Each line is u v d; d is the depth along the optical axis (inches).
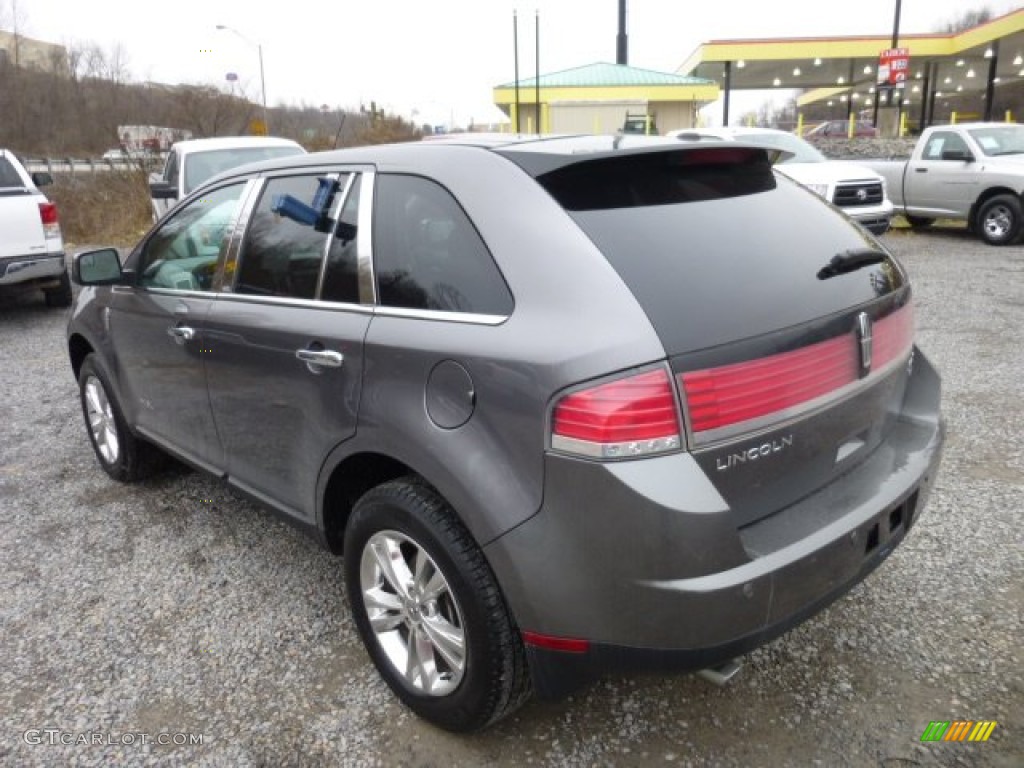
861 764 90.2
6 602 129.6
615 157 87.7
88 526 155.2
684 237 85.8
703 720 97.7
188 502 164.7
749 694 101.7
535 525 78.7
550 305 79.6
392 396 91.1
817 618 115.9
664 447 74.1
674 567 74.4
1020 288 344.2
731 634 77.3
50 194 673.0
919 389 110.4
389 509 92.7
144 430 155.5
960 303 318.0
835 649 109.3
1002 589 120.7
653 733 96.1
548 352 77.0
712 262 84.0
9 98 1168.8
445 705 93.5
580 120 1078.4
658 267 80.5
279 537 148.5
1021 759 89.9
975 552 130.9
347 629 119.3
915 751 91.5
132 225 641.6
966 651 107.6
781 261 89.2
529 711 100.4
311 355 101.7
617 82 1136.2
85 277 142.6
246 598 128.4
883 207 438.6
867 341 91.8
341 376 98.3
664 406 73.7
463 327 85.6
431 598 93.3
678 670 78.5
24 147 1160.2
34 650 116.8
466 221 89.4
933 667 105.0
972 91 2084.2
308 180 115.0
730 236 89.1
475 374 82.4
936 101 2345.0
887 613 116.3
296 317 107.2
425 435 87.0
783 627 81.3
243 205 124.6
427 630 94.2
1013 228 467.5
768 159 104.8
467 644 88.0
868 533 87.9
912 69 1556.3
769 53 1253.1
